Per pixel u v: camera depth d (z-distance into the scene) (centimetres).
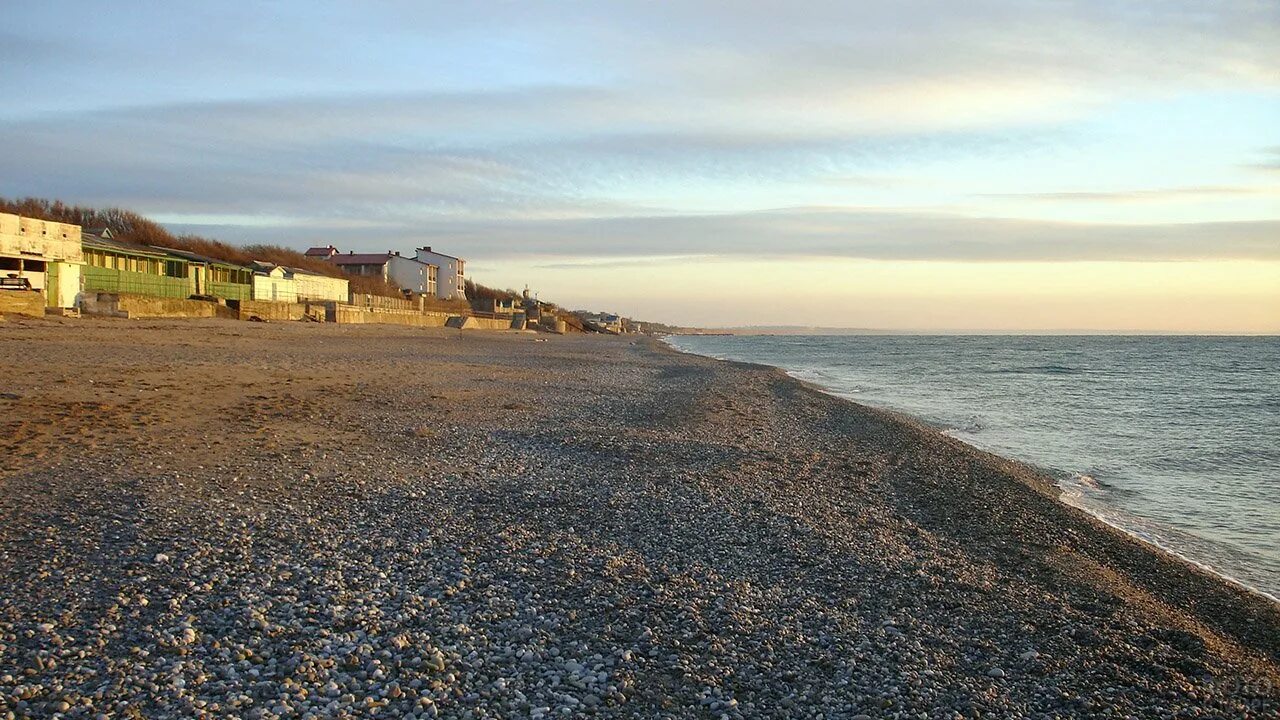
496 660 672
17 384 1880
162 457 1309
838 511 1305
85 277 4609
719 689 654
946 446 2102
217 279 6238
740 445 1920
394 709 574
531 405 2398
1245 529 1411
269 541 929
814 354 10231
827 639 773
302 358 3312
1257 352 11612
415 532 1016
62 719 525
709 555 1016
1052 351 11719
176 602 726
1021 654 770
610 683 649
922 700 659
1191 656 803
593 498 1267
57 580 770
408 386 2616
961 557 1102
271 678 602
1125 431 2681
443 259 13012
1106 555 1178
